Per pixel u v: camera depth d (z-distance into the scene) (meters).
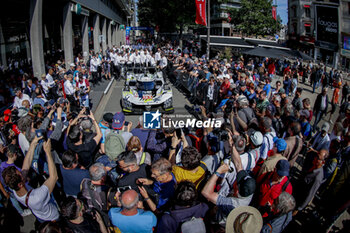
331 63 22.17
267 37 36.84
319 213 4.14
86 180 3.32
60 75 10.47
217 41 21.11
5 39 11.45
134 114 9.72
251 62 15.48
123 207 2.69
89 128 4.34
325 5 21.81
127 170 3.28
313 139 5.52
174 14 37.94
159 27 52.78
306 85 17.83
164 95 9.56
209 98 8.96
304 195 4.08
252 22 32.59
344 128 5.63
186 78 13.15
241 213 2.48
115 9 40.69
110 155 4.11
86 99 9.28
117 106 11.00
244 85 8.87
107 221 3.20
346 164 3.66
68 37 15.96
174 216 2.51
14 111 7.14
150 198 3.17
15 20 12.57
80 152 3.97
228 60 20.08
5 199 4.19
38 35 11.41
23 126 4.61
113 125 4.35
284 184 3.20
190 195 2.51
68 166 3.44
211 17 65.12
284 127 5.77
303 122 5.88
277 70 21.73
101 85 14.39
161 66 17.06
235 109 6.36
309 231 4.09
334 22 21.20
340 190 3.70
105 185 3.33
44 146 3.31
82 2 18.08
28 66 13.91
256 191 3.50
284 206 2.81
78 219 2.59
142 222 2.65
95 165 3.23
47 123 4.70
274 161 3.52
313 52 24.73
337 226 4.33
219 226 2.90
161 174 2.97
